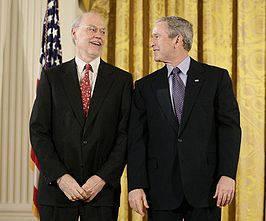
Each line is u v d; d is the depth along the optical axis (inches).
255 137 154.1
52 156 97.2
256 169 153.4
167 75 102.7
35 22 159.0
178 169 95.7
